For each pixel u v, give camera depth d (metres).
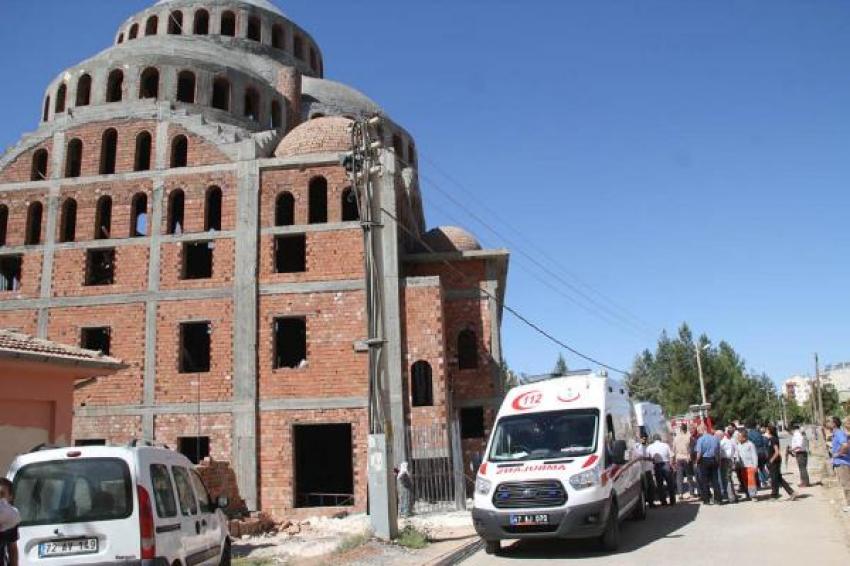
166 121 29.42
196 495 10.43
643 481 17.03
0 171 29.75
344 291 27.00
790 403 108.00
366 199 16.17
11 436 14.02
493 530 12.67
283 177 28.48
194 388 26.70
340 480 32.22
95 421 26.78
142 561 8.23
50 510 8.40
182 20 38.66
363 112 40.00
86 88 32.22
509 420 14.50
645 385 88.38
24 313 28.09
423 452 25.75
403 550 13.97
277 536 18.03
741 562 10.95
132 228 28.73
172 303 27.52
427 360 26.80
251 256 27.56
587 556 12.42
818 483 22.28
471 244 33.72
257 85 34.31
